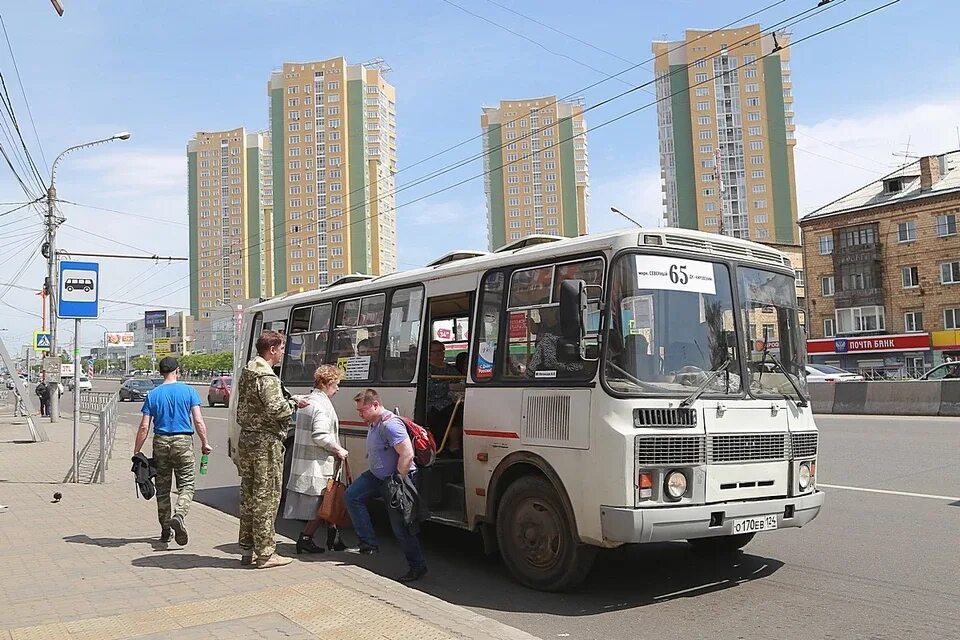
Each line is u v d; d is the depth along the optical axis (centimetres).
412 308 921
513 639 516
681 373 665
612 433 629
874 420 2239
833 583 705
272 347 758
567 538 674
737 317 712
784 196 8950
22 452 2045
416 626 543
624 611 643
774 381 720
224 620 566
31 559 783
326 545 861
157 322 10731
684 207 8938
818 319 5991
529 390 716
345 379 1032
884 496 1092
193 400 864
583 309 652
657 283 675
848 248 5778
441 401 913
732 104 8962
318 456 820
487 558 852
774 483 694
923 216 5406
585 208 7212
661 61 9094
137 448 834
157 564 755
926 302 5391
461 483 851
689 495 641
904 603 642
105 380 11031
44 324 4031
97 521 1009
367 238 7144
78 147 3027
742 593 684
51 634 542
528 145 7188
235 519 1005
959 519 938
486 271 806
